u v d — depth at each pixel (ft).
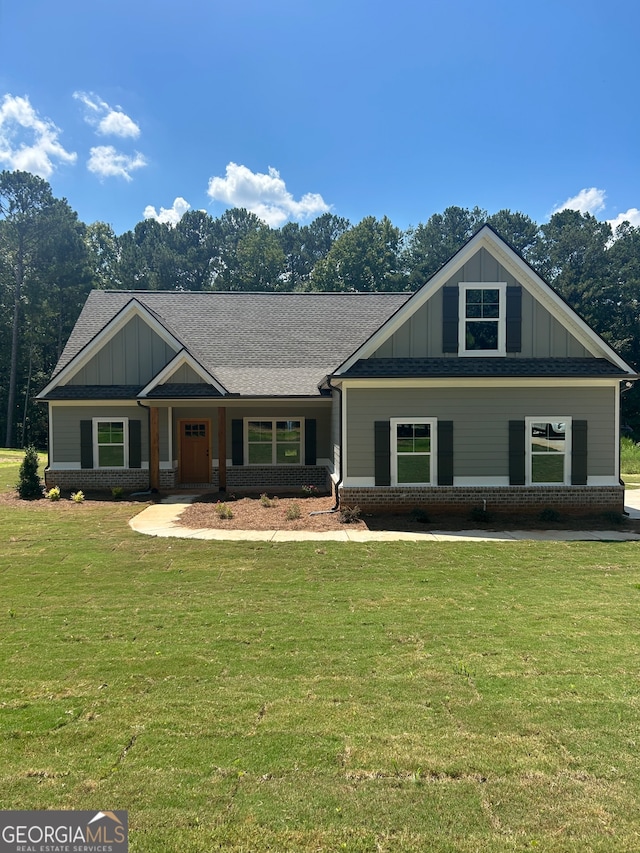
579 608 22.74
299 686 15.92
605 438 43.80
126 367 57.36
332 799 11.16
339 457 46.26
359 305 71.15
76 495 49.73
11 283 145.48
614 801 11.09
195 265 210.38
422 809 10.89
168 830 10.32
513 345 44.09
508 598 24.12
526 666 17.22
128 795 11.25
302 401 54.03
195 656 17.99
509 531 38.22
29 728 13.69
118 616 21.86
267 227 206.49
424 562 30.32
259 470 59.41
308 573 28.14
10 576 27.43
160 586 25.90
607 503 43.73
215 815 10.71
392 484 43.65
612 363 44.06
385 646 18.81
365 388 43.39
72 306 150.10
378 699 15.15
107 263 206.39
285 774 11.92
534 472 43.80
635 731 13.57
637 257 190.08
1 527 38.93
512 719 14.08
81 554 31.68
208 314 67.82
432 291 43.98
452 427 43.55
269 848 9.93
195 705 14.83
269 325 66.23
